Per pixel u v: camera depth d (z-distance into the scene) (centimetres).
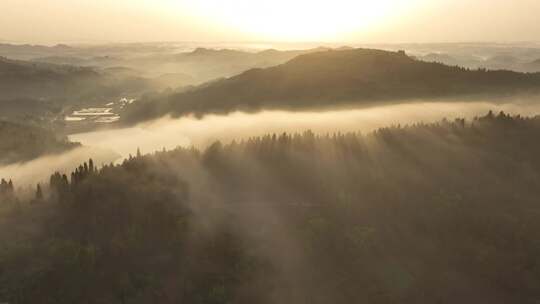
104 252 8719
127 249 8806
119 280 8131
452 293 8288
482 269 8769
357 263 8925
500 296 8212
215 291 8062
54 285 7862
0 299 7538
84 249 8431
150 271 8431
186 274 8431
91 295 7819
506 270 8662
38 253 8612
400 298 8150
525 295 8225
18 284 7831
